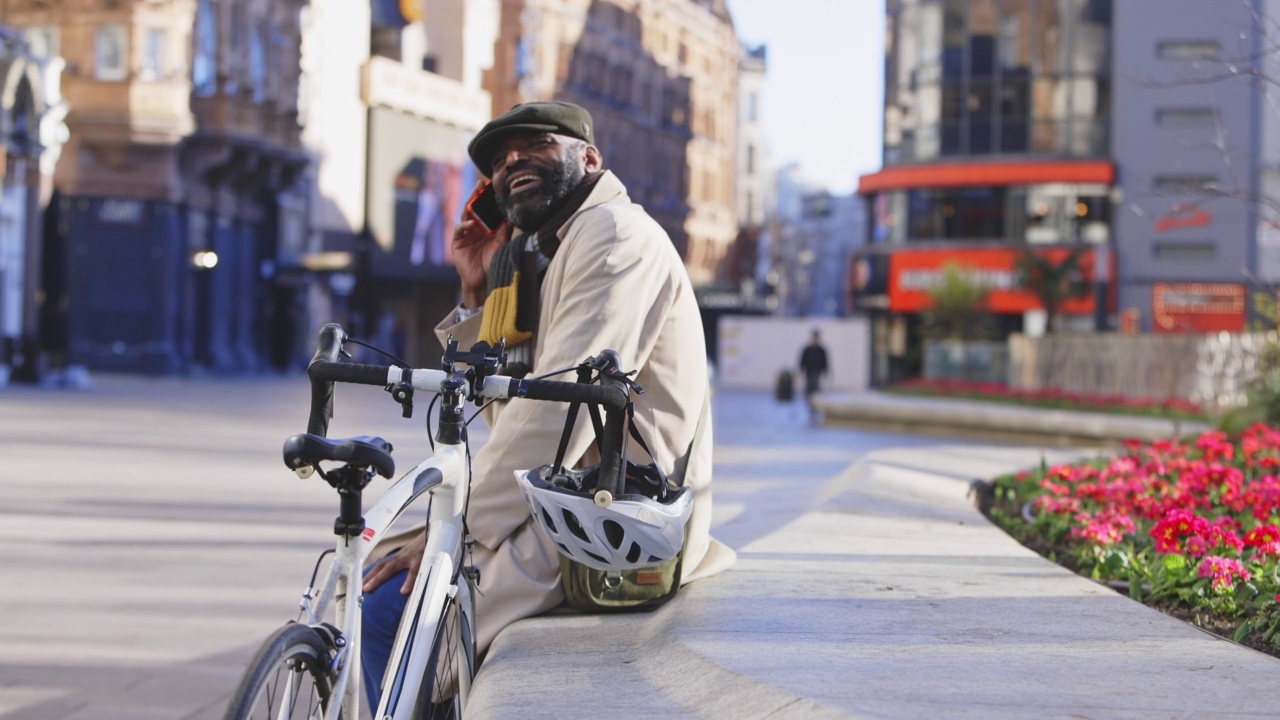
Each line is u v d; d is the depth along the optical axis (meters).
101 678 5.12
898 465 8.54
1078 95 44.44
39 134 32.69
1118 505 6.21
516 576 3.33
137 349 38.31
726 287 72.62
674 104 74.69
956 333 38.28
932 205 45.84
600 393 2.77
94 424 18.38
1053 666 2.90
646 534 2.99
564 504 2.94
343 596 2.58
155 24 37.34
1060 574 4.29
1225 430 12.11
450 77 55.31
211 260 39.06
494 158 3.69
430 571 2.90
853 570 4.20
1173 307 43.66
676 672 2.89
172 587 6.87
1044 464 8.49
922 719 2.41
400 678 2.76
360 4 48.91
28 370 29.66
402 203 50.09
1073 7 44.28
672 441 3.44
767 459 14.52
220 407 23.44
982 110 45.09
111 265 38.31
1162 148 43.81
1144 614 3.56
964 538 5.31
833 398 22.02
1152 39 43.75
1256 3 6.99
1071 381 24.33
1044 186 44.66
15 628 5.86
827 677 2.73
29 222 33.31
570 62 61.62
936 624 3.35
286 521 9.38
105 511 9.62
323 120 47.12
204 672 5.25
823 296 135.38
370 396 28.50
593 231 3.41
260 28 41.78
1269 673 2.88
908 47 46.16
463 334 3.96
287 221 45.25
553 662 3.01
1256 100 28.58
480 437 11.98
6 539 8.23
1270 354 12.97
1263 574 4.22
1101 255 43.66
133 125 37.31
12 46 31.91
